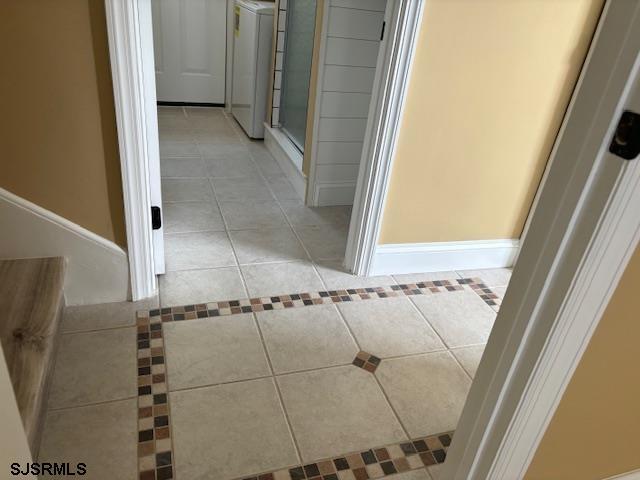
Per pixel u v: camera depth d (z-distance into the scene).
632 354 0.94
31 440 1.03
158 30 3.80
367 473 1.23
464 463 1.03
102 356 1.47
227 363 1.50
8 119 1.35
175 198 2.52
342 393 1.45
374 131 1.74
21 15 1.24
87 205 1.53
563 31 1.73
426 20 1.58
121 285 1.68
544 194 0.78
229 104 4.07
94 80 1.36
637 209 0.69
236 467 1.20
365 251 1.97
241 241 2.19
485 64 1.72
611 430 1.07
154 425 1.28
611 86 0.65
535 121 1.89
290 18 2.94
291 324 1.70
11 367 1.15
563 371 0.86
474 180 1.96
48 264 1.52
